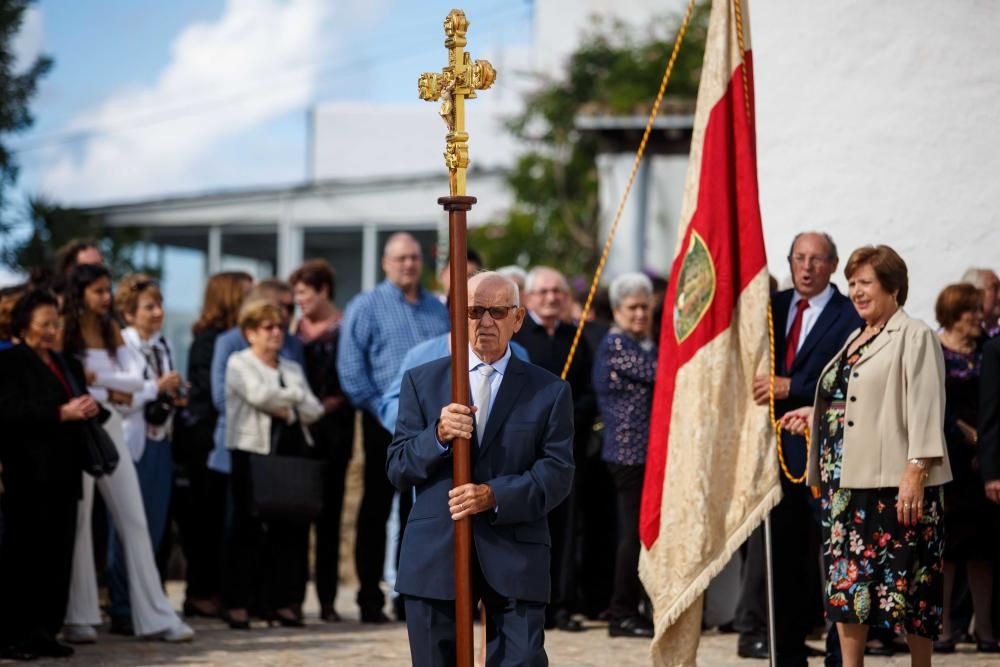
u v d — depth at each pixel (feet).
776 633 24.11
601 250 70.59
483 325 18.22
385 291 33.45
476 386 18.45
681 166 69.21
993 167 30.45
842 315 24.72
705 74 24.32
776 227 31.96
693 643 23.52
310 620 33.86
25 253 50.34
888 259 22.26
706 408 23.40
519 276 34.88
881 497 21.76
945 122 30.71
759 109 32.37
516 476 17.84
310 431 32.37
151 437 30.73
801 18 31.91
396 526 36.60
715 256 23.80
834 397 22.67
